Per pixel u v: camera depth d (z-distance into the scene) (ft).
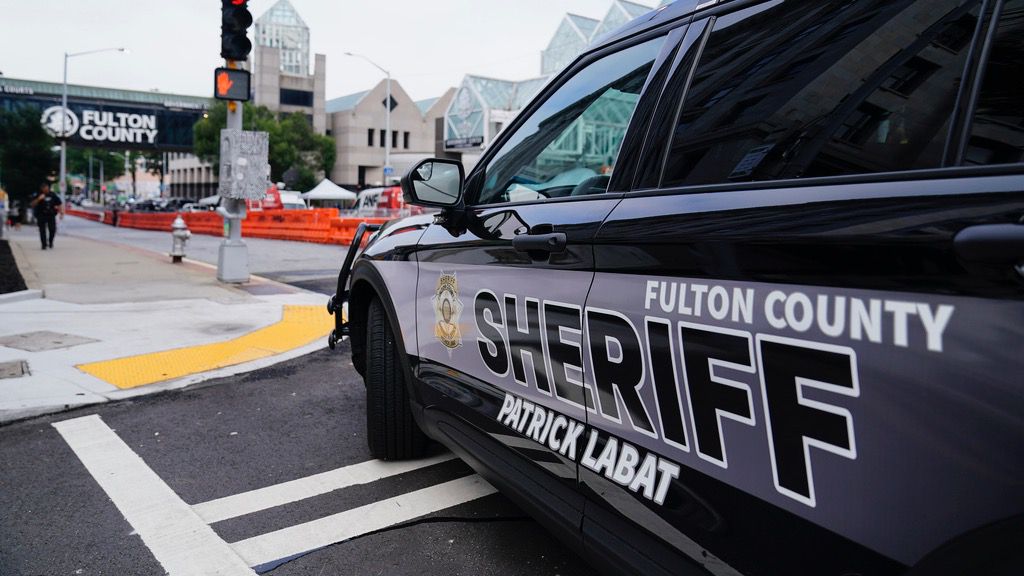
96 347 20.13
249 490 10.93
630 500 6.01
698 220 5.38
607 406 6.26
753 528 4.86
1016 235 3.34
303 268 45.37
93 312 25.81
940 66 4.47
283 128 250.37
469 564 8.70
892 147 4.55
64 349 19.77
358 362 12.71
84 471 11.71
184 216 113.39
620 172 6.72
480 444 8.50
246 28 32.91
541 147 8.38
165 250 63.98
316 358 19.89
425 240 9.88
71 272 39.58
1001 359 3.40
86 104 245.86
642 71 7.06
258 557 8.92
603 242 6.27
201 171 358.23
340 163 293.84
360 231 13.69
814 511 4.41
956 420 3.58
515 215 7.85
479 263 8.41
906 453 3.84
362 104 289.33
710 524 5.21
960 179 3.89
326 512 10.16
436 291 9.51
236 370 18.13
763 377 4.70
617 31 7.84
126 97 271.90
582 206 6.87
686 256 5.37
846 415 4.16
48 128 143.84
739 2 6.28
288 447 12.84
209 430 13.78
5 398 15.21
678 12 6.93
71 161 401.49
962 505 3.58
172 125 260.21
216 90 32.81
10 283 32.83
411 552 9.01
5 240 70.28
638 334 5.82
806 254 4.46
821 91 5.21
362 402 15.69
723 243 5.07
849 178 4.55
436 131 251.19
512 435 7.77
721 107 5.94
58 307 26.68
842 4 5.40
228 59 33.27
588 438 6.55
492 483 8.50
